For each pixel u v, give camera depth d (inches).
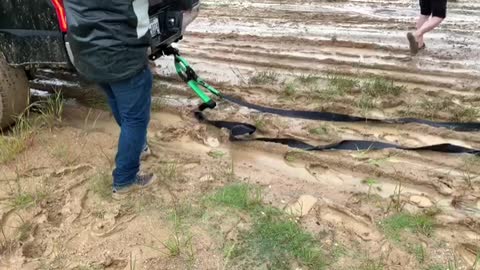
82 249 120.0
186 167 150.8
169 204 134.0
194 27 292.5
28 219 129.1
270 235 122.1
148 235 123.9
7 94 156.1
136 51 117.7
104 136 165.8
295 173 149.6
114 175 136.5
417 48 232.1
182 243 120.6
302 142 162.6
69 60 146.4
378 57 235.9
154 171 147.2
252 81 210.1
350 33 271.1
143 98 125.3
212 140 167.2
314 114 180.7
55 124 173.3
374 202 135.4
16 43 149.3
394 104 186.9
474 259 116.9
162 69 224.4
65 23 127.7
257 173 148.8
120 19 113.1
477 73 214.5
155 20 151.5
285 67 226.7
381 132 171.2
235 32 278.8
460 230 125.2
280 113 182.9
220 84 207.9
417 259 115.8
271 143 161.9
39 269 114.4
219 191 138.3
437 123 173.8
